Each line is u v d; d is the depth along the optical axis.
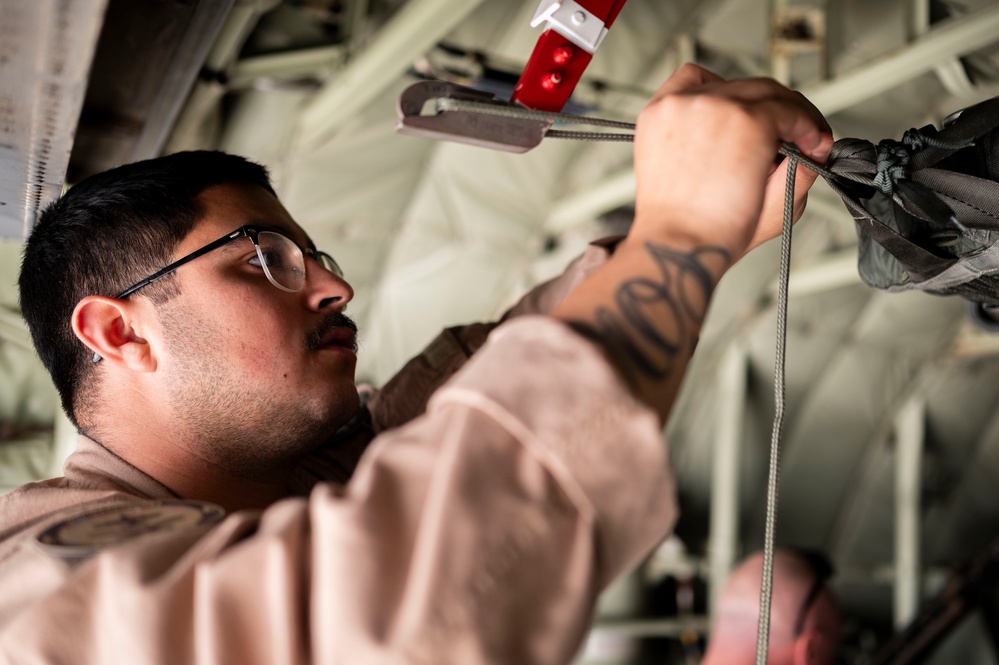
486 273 4.15
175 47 1.48
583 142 3.71
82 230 1.03
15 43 0.92
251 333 1.01
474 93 0.82
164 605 0.60
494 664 0.53
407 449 0.61
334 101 3.00
